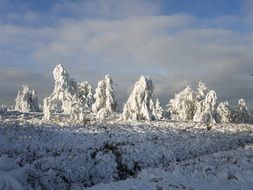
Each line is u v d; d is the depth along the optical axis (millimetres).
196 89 70438
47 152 25984
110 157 24859
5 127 34125
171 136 35062
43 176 14594
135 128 39375
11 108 91625
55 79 70500
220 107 68188
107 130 36656
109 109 69250
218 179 16891
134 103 55594
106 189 15266
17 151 25047
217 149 32281
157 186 15352
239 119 70562
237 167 19094
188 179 16969
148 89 56406
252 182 16312
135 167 25141
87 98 85938
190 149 30094
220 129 43906
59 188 17656
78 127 38031
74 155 23766
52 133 32938
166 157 27141
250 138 39781
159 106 64562
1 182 12102
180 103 69625
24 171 13398
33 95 82062
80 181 20875
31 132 32562
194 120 62969
